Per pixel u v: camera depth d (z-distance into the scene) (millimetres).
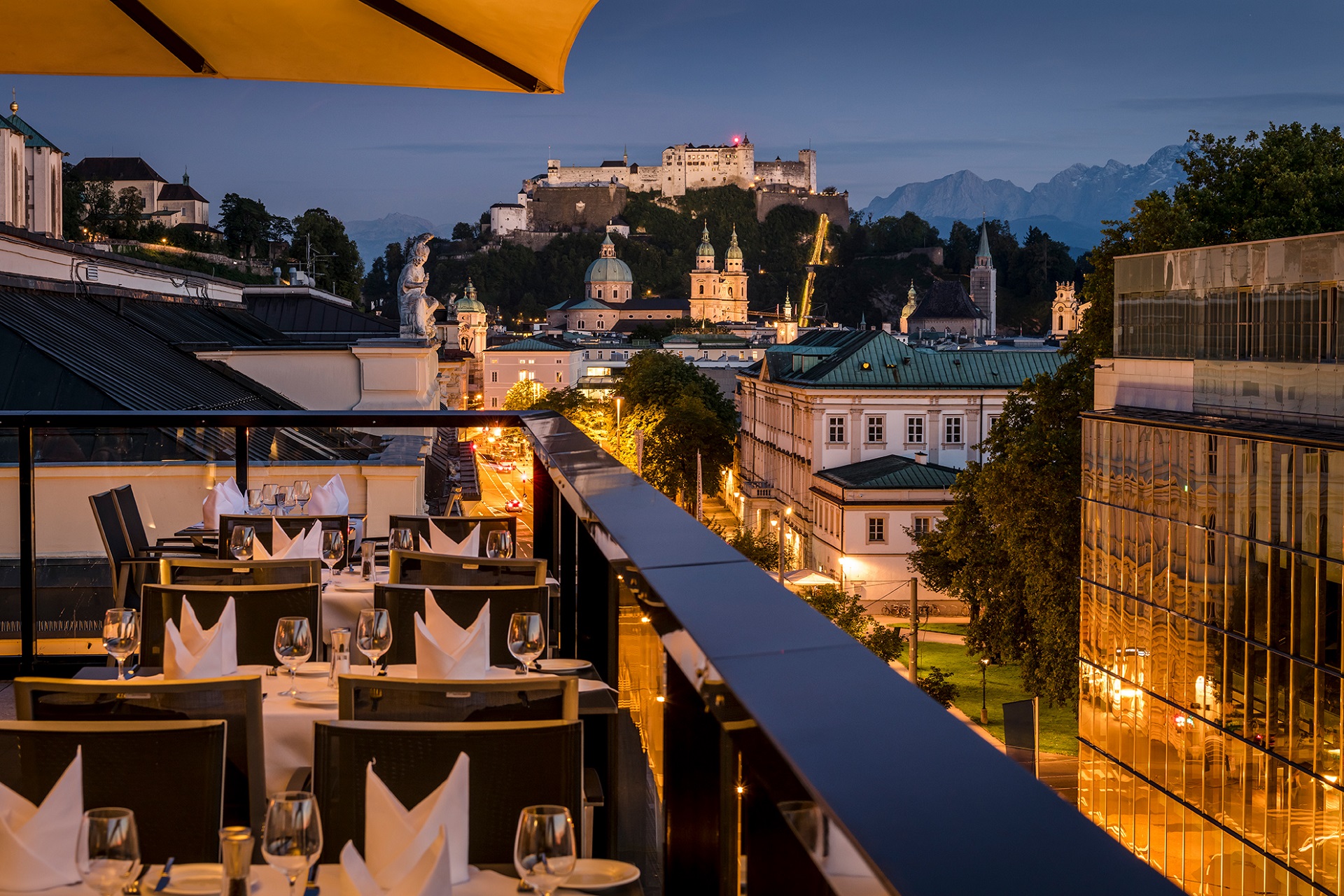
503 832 3346
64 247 29469
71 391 19750
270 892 3102
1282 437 22359
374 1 4707
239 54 5125
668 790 2490
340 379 32719
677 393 115125
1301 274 23547
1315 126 39562
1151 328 29844
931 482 70875
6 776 3436
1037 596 38156
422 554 6320
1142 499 28406
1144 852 27938
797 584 58094
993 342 173750
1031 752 38156
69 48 5074
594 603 5398
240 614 5793
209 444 10688
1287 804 21891
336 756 3346
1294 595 21812
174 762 3424
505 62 5059
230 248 128500
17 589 9219
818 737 1505
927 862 1154
